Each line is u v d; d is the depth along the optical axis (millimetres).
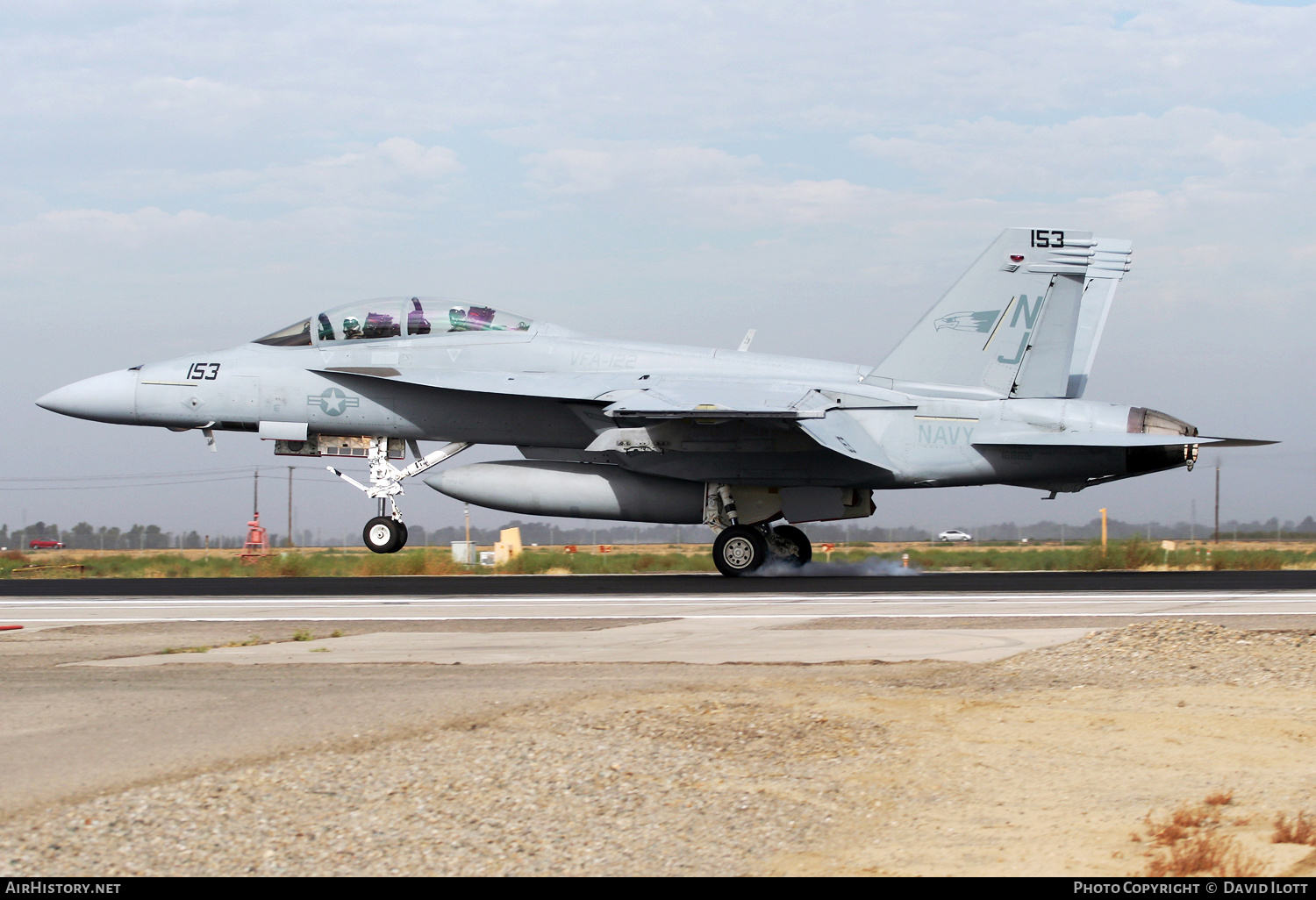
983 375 42500
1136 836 10133
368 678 17406
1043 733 13812
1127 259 48719
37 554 141000
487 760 12102
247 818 10188
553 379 43312
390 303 45969
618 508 43188
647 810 10688
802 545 45938
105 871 8875
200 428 46469
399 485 46438
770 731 13617
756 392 41281
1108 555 59250
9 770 11695
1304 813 10773
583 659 19766
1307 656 19219
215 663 19312
